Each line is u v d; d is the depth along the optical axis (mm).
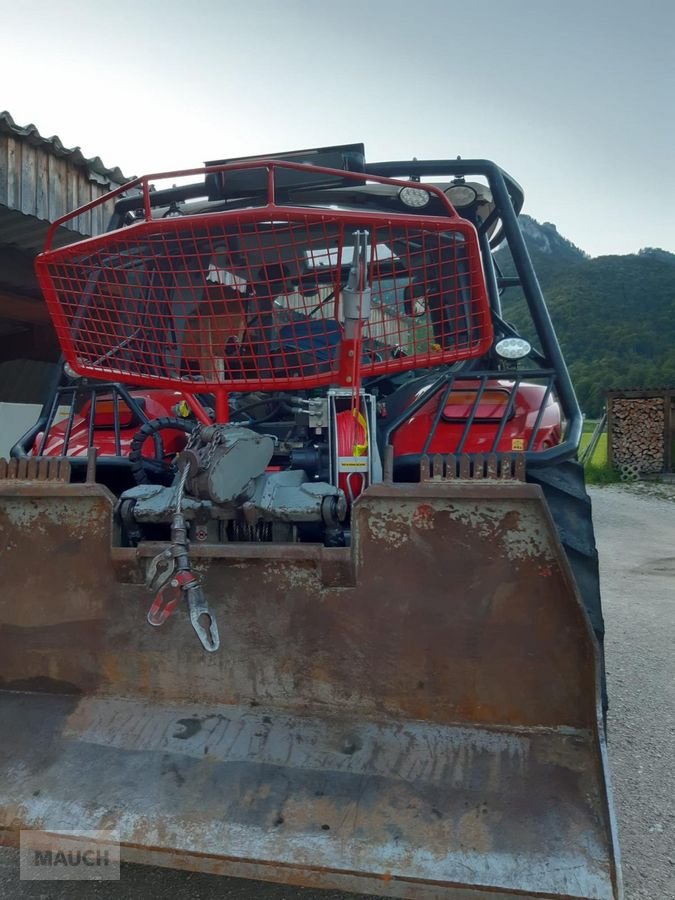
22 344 10820
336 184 3414
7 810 1877
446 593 2014
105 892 2221
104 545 2219
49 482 2250
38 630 2291
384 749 1973
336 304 2479
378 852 1685
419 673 2045
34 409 8281
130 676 2234
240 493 2176
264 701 2148
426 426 2896
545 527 1937
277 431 3377
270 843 1730
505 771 1866
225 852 1726
